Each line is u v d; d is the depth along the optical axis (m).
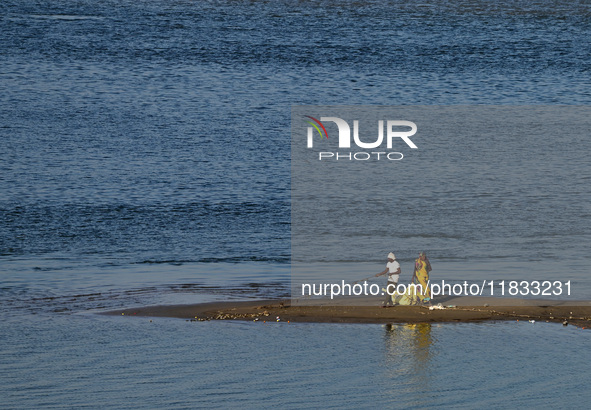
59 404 27.86
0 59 154.75
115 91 142.75
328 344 34.81
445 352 33.72
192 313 40.31
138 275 50.94
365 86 158.38
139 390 29.22
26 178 90.56
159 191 86.94
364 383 29.80
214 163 102.69
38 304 42.66
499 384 29.70
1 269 52.41
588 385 29.73
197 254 58.69
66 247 60.56
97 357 32.94
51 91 139.50
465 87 162.00
